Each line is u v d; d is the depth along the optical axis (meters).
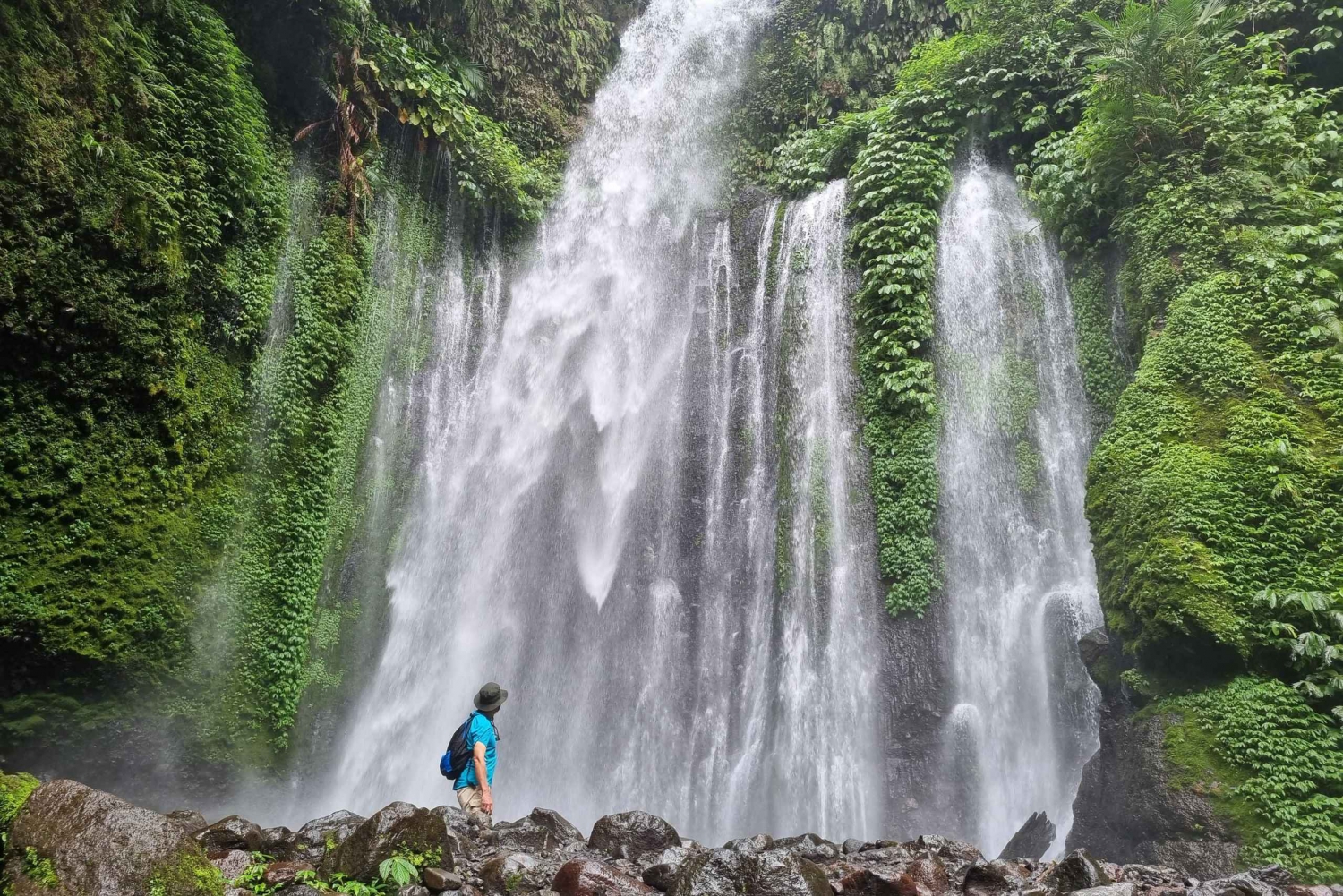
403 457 13.32
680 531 14.00
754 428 14.40
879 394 13.27
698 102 19.55
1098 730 10.16
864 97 18.03
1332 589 7.55
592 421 15.58
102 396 9.29
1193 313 9.38
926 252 13.77
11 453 8.53
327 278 12.27
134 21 10.27
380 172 13.78
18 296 8.49
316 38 12.83
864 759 11.40
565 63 18.50
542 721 12.96
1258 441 8.33
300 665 10.81
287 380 11.50
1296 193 9.63
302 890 3.84
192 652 9.70
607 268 17.05
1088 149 11.63
